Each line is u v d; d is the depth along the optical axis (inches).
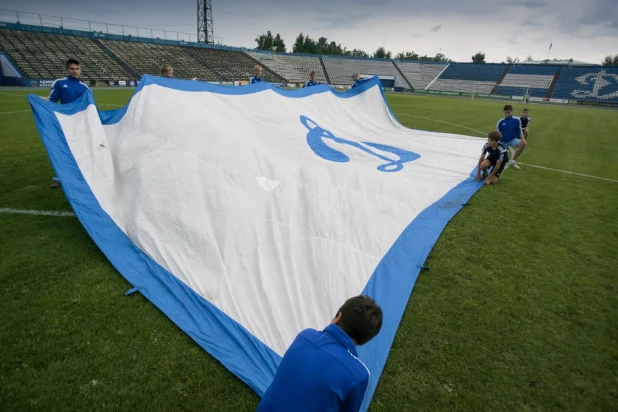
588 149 427.5
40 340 109.7
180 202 158.6
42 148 318.0
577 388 101.7
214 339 112.7
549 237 189.5
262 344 110.0
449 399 96.7
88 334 113.1
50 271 142.4
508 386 101.3
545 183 281.0
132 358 105.4
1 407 89.1
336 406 56.6
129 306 126.6
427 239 175.0
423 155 323.6
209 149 180.2
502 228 197.5
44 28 1275.8
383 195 208.8
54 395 93.2
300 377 57.4
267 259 144.6
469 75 1956.2
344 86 1843.0
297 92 325.1
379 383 100.7
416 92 1867.6
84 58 1238.3
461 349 113.4
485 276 152.4
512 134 316.2
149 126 185.3
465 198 231.9
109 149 185.6
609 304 137.7
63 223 182.2
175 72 1370.6
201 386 97.9
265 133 237.9
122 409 90.5
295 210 177.2
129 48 1413.6
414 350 112.3
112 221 162.1
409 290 137.4
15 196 213.2
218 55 1656.0
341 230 166.2
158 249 146.0
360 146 300.7
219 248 145.6
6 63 1045.2
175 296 129.0
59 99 234.7
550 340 118.6
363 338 61.5
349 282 136.9
